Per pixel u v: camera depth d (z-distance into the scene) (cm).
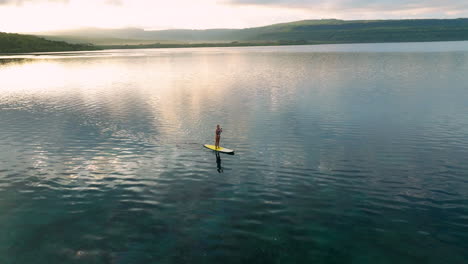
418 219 1573
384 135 3019
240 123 3553
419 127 3253
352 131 3172
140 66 12700
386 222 1550
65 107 4516
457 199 1770
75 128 3375
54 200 1812
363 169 2223
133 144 2830
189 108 4391
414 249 1345
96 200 1808
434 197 1802
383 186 1952
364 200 1778
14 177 2133
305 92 5628
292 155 2525
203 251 1344
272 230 1495
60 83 7312
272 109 4253
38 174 2183
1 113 4150
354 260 1283
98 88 6488
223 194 1867
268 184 2000
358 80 7088
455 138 2872
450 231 1466
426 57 13912
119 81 7681
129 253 1337
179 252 1338
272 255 1316
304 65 11581
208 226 1531
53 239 1441
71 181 2067
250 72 9562
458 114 3744
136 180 2075
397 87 5931
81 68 11669
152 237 1446
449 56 14212
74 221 1588
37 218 1617
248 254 1323
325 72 8981
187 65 13038
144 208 1709
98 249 1364
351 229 1497
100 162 2398
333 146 2733
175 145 2797
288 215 1625
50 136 3088
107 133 3184
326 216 1612
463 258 1284
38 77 8638
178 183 2023
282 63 12962
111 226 1539
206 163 2367
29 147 2755
